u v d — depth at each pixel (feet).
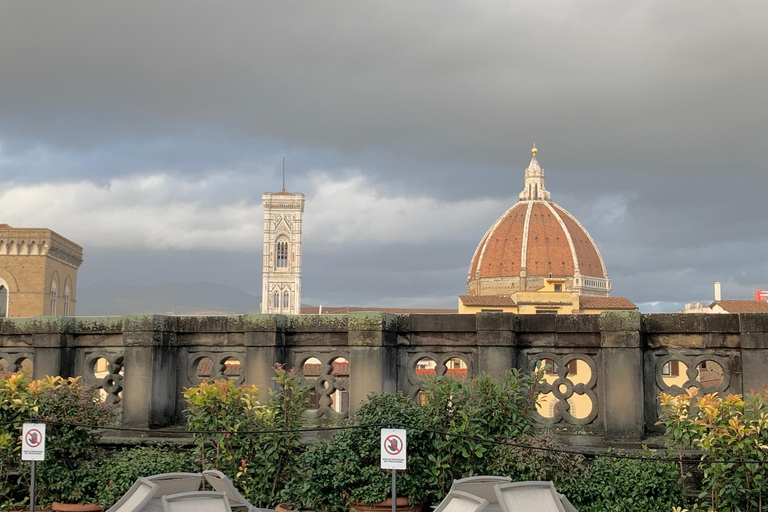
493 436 44.06
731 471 39.81
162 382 57.26
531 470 42.50
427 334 55.57
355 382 54.08
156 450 49.16
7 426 47.37
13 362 60.85
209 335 58.59
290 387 47.70
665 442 45.14
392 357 55.16
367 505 43.16
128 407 56.44
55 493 47.44
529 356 53.78
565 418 52.85
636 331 50.44
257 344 56.18
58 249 481.87
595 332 52.60
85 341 59.88
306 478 44.27
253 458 46.32
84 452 49.03
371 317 54.13
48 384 50.19
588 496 42.68
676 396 46.75
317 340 56.90
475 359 54.65
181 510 30.73
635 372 50.29
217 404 46.42
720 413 40.75
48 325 59.31
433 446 43.62
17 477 49.29
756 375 48.83
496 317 53.26
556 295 420.77
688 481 45.01
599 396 52.24
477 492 32.40
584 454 43.57
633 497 41.78
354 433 44.11
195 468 46.85
